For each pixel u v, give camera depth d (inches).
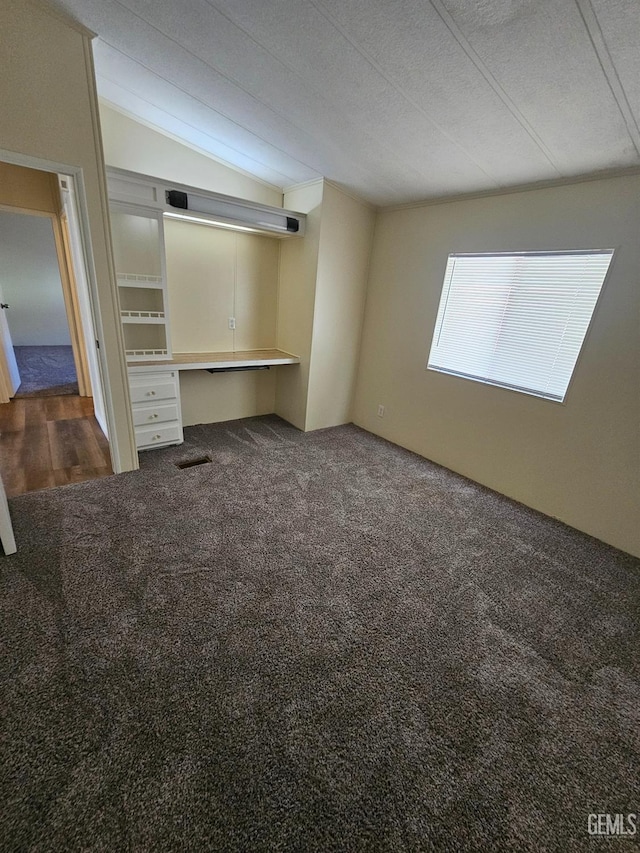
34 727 46.5
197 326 141.1
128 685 52.3
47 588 67.4
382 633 64.4
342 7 58.0
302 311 144.1
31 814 39.0
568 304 95.6
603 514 95.3
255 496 103.7
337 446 143.4
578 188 88.7
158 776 42.8
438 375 129.7
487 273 111.0
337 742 47.8
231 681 54.1
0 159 71.7
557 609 73.1
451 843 39.6
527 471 109.5
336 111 86.0
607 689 57.9
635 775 46.9
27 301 279.3
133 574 72.3
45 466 112.0
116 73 90.7
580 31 51.6
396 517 99.6
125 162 113.3
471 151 88.4
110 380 99.4
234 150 119.5
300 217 133.0
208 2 63.3
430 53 62.6
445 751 47.8
